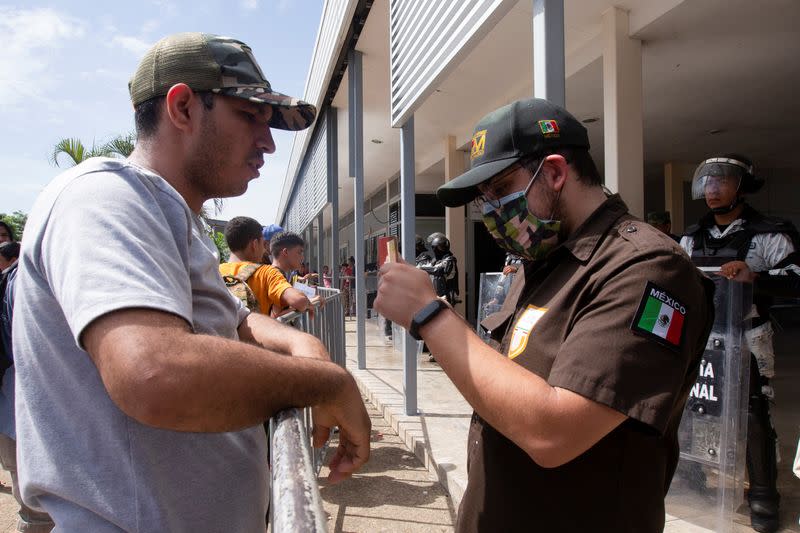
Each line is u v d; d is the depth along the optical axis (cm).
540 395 89
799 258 247
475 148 121
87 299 68
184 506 87
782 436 383
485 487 118
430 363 701
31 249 81
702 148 916
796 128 779
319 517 53
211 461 92
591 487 104
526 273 126
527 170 113
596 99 659
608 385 86
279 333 132
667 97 638
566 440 87
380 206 1541
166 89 96
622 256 98
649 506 106
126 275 70
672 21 446
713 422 237
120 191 78
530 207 113
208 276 99
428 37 332
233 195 107
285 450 67
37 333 81
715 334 239
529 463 110
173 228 87
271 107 105
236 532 95
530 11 475
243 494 98
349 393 91
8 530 319
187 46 97
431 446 380
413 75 366
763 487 255
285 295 311
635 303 91
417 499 326
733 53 507
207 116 97
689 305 94
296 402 81
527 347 109
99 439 81
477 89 703
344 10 539
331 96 786
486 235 1241
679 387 91
